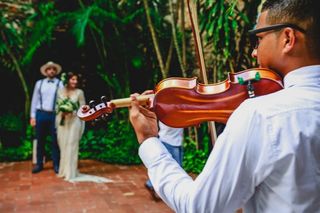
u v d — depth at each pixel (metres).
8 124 8.89
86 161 8.11
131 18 8.46
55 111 6.89
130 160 7.84
